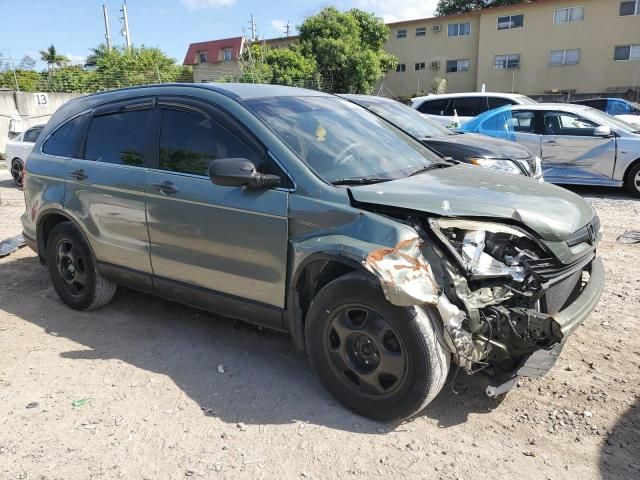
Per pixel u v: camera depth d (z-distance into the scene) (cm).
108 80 2850
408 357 291
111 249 434
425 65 3931
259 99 385
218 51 4678
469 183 352
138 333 441
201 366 385
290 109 385
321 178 331
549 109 1038
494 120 1088
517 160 728
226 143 367
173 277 398
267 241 338
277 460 287
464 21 3719
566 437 301
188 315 474
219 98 380
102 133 447
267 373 374
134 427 317
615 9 3172
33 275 592
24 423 322
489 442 299
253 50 3578
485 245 307
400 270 281
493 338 296
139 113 423
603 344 400
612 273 551
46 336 439
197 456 292
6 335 443
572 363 375
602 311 458
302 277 332
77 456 293
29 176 500
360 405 318
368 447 296
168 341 425
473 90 3797
